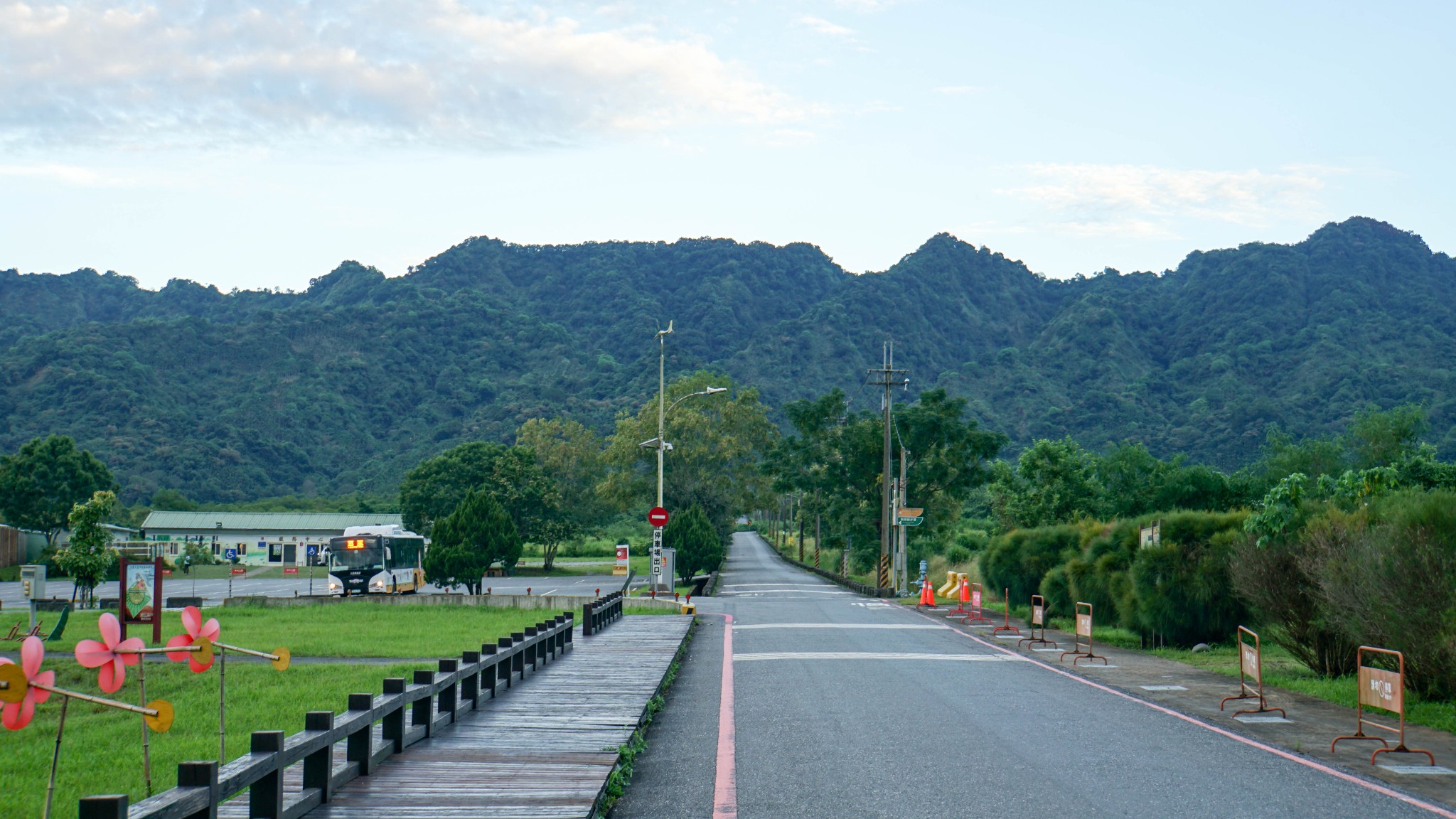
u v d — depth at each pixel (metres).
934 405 68.25
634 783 8.72
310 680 16.83
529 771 8.39
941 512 68.94
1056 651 20.30
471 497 43.09
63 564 35.78
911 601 37.97
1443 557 12.76
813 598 40.94
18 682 5.16
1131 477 51.44
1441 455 114.75
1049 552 31.11
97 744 12.09
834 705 12.96
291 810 6.70
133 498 149.00
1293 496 16.91
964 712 12.42
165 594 48.19
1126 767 9.17
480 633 24.84
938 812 7.58
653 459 82.31
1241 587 17.41
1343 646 15.83
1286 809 7.69
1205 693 14.20
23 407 177.00
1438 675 13.05
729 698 13.73
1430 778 8.88
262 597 34.41
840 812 7.61
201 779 5.43
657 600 32.47
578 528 86.88
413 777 8.16
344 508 128.88
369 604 33.69
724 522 84.62
